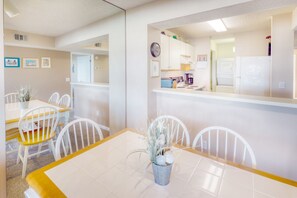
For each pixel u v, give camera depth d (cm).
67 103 257
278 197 86
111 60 312
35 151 223
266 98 195
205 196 87
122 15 285
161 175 93
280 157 188
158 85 297
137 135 166
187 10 219
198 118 248
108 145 145
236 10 204
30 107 204
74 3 246
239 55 460
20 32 202
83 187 94
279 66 318
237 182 98
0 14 156
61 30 256
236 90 397
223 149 228
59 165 115
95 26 315
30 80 210
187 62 459
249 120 205
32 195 98
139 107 282
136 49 275
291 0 177
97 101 319
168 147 98
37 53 221
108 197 87
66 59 264
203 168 111
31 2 214
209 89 513
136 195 88
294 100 182
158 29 287
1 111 163
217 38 491
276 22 317
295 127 177
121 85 304
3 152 168
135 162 119
